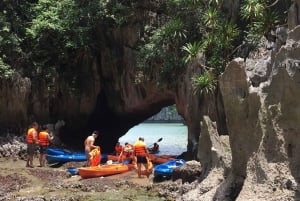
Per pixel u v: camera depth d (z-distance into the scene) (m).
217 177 11.54
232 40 18.80
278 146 9.05
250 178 9.16
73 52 25.89
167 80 22.66
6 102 23.95
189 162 14.83
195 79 18.61
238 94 10.02
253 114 9.65
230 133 10.28
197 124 20.58
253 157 9.30
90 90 26.52
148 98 25.08
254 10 16.84
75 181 16.89
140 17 24.47
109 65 26.19
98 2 24.95
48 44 25.52
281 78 9.24
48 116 25.61
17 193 15.09
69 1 25.39
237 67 10.01
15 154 22.62
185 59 19.22
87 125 27.88
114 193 14.79
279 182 8.79
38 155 22.88
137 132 62.72
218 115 19.00
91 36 25.64
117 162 20.34
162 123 85.19
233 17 20.50
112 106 27.30
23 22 25.78
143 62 23.22
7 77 23.55
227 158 11.77
